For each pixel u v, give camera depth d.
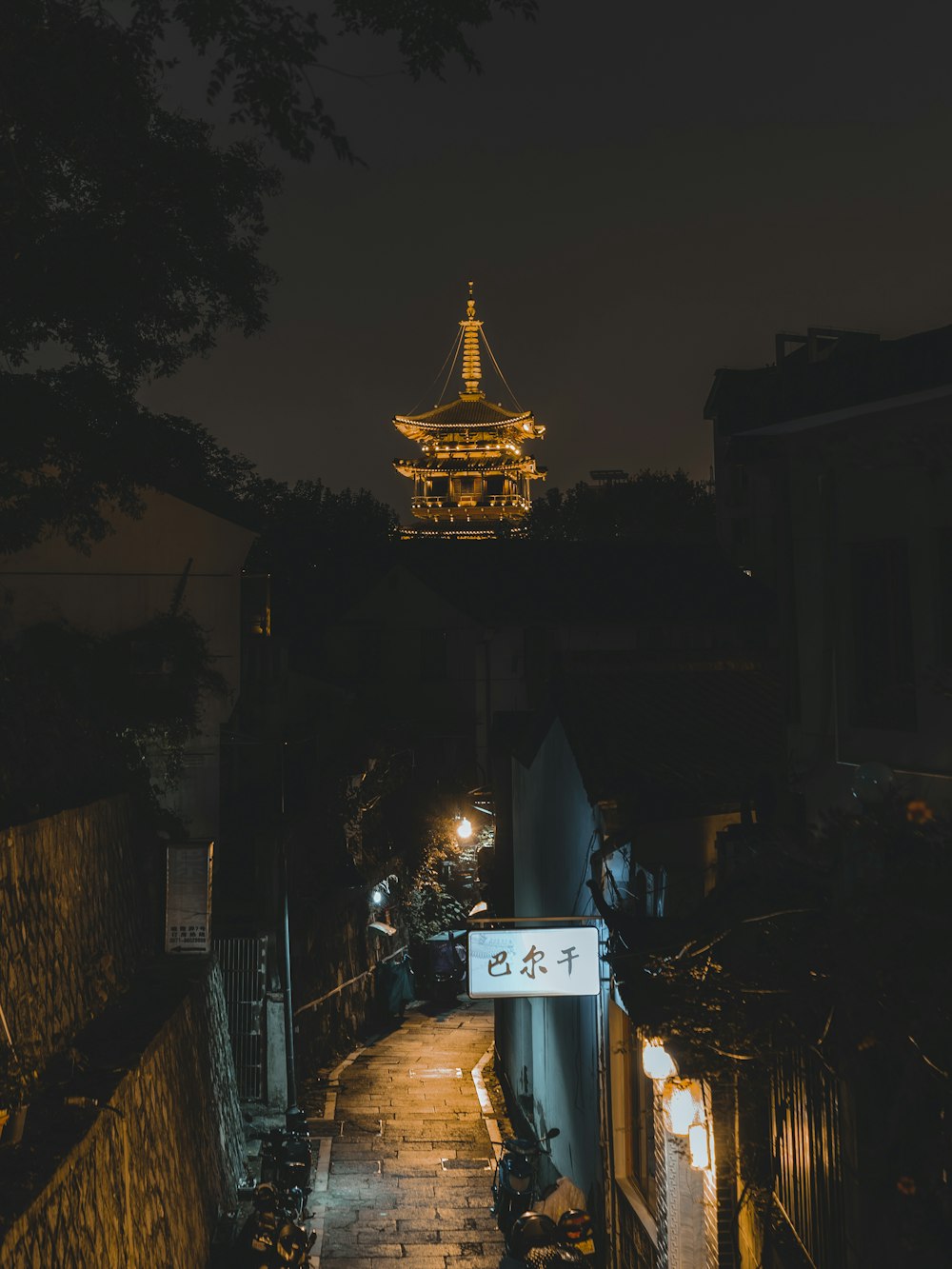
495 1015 22.14
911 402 6.63
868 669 7.59
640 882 11.43
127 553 21.27
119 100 12.77
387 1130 18.73
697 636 42.53
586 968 12.09
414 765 36.31
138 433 16.47
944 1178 5.05
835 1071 6.12
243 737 24.17
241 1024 19.14
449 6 9.91
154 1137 10.66
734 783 12.08
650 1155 11.07
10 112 12.22
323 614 48.34
